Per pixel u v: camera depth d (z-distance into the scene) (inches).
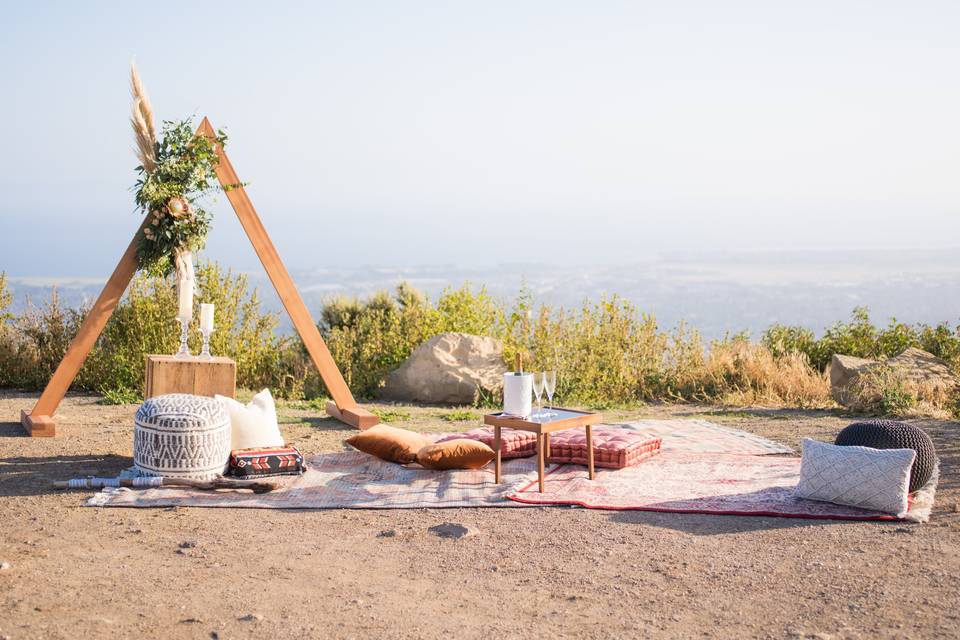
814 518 223.9
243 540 204.4
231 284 498.3
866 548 198.2
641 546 201.2
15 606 156.6
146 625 150.1
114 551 193.2
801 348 557.0
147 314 474.9
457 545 202.2
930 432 353.4
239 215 367.2
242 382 496.1
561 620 155.9
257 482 249.3
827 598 166.7
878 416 399.5
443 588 172.7
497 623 154.2
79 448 309.1
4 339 482.0
